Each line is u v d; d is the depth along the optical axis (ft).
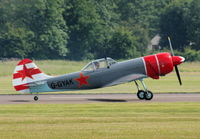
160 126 205.57
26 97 350.64
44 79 324.39
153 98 333.42
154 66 328.49
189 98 331.16
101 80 326.03
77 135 186.09
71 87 326.85
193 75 646.74
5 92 398.01
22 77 321.73
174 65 337.52
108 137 182.09
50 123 216.33
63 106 283.59
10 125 211.41
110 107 275.80
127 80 320.91
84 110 262.67
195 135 185.16
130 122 217.77
